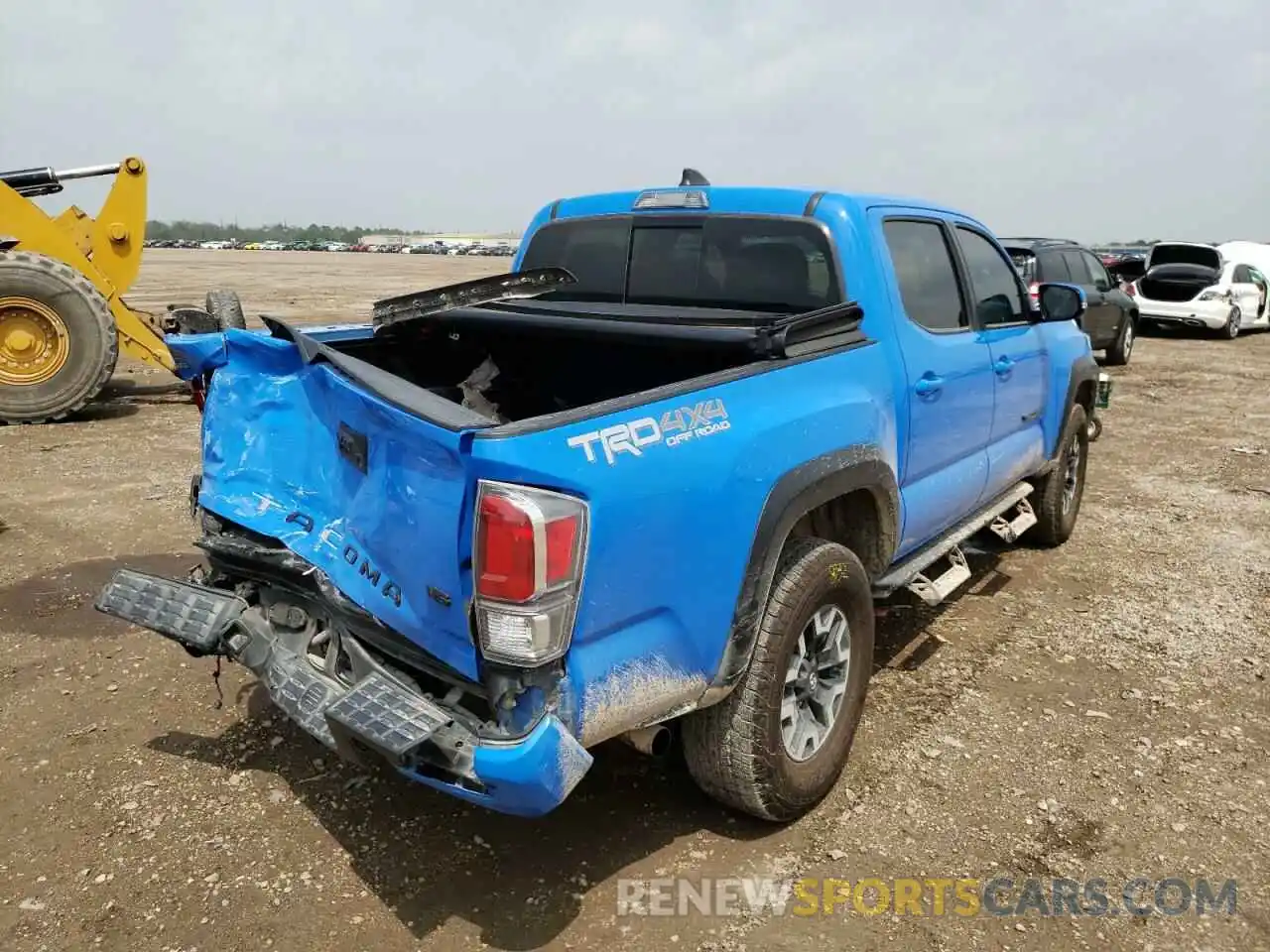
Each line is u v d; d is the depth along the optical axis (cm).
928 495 417
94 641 454
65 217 1125
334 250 11775
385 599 266
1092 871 306
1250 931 280
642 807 338
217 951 266
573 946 272
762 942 274
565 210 460
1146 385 1342
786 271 385
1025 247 1264
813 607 313
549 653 234
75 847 310
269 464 318
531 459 228
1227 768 365
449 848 313
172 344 333
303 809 332
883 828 327
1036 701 417
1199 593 548
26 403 946
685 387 277
